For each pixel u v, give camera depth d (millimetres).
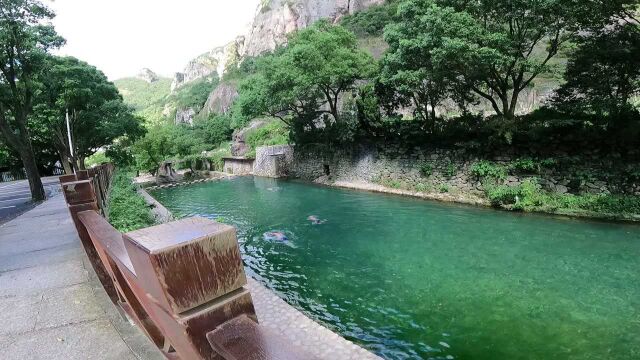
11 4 12289
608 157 12219
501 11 12953
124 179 16406
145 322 1666
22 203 12766
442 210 14352
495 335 6289
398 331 6559
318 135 24844
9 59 12898
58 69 19109
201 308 718
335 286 8523
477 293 7797
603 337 6070
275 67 22594
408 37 14875
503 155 14586
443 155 16734
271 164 29828
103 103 24031
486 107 21703
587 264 8781
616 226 10945
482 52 12195
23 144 12945
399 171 18844
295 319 5516
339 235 12305
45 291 3398
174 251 677
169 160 36938
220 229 747
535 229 11328
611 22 11844
